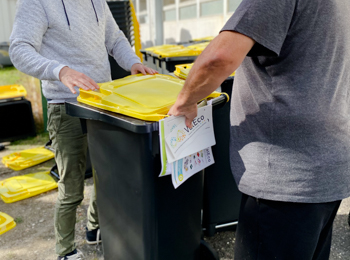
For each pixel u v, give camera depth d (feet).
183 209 5.53
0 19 29.30
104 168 5.68
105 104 5.15
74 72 5.68
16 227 9.18
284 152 4.18
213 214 8.00
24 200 10.59
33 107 18.61
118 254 6.12
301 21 3.76
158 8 27.37
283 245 4.44
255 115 4.35
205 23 21.38
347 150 4.17
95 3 6.75
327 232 4.91
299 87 3.96
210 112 5.24
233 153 4.74
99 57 6.77
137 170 4.93
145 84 5.84
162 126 4.39
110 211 5.93
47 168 12.85
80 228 8.93
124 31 13.69
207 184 7.72
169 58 10.24
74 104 5.57
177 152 4.70
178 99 4.32
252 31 3.59
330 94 3.98
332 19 3.82
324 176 4.09
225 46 3.62
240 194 7.96
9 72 28.94
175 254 5.72
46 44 6.31
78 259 7.29
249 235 4.76
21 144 15.48
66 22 6.20
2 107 15.35
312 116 3.95
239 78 4.61
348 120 4.21
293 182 4.18
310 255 4.41
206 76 3.79
